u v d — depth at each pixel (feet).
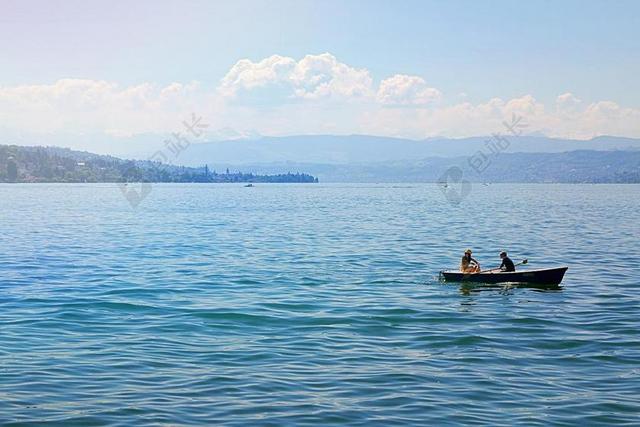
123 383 56.03
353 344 70.08
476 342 71.00
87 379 57.11
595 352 67.15
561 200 491.72
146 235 202.08
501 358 64.75
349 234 205.77
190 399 52.16
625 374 59.67
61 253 153.48
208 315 84.53
